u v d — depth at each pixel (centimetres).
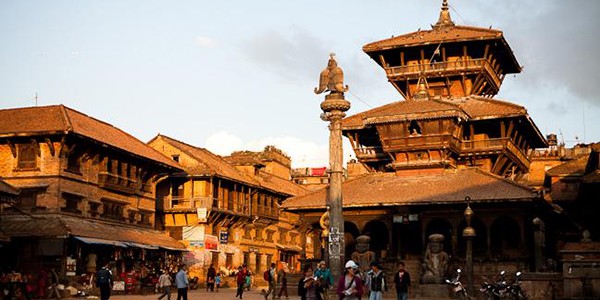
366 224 6266
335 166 4403
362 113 7469
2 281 4566
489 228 5794
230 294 6012
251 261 9188
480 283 5397
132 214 6938
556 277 3972
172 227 8138
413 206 5978
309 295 2392
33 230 5525
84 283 5575
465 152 6950
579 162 7744
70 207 5947
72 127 5797
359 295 2284
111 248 6191
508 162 7144
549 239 6869
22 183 5834
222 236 8438
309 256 11331
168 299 4175
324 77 4434
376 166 7638
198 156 8475
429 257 5238
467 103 7262
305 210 6500
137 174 7062
